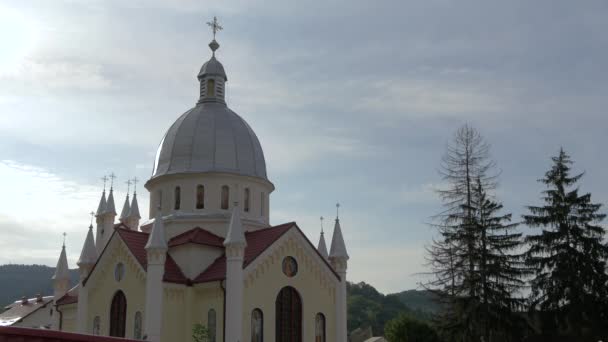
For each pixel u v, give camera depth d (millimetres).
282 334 48062
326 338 50719
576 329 59969
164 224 54094
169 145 57062
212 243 51125
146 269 47562
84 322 52031
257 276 47469
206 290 47875
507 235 62562
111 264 51219
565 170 65188
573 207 64312
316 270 51344
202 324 47406
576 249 62688
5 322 98938
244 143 57344
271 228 51438
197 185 54781
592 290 60625
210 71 60938
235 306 45438
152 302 45781
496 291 60406
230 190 54938
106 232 67562
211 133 56656
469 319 59750
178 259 50562
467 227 62219
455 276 63062
